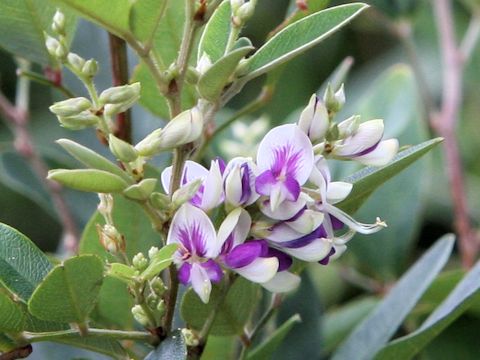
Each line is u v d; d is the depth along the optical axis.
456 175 0.35
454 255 0.40
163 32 0.24
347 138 0.21
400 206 0.33
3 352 0.21
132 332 0.21
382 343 0.27
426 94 0.37
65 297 0.20
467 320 0.29
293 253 0.20
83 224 0.32
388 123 0.35
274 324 0.29
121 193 0.19
